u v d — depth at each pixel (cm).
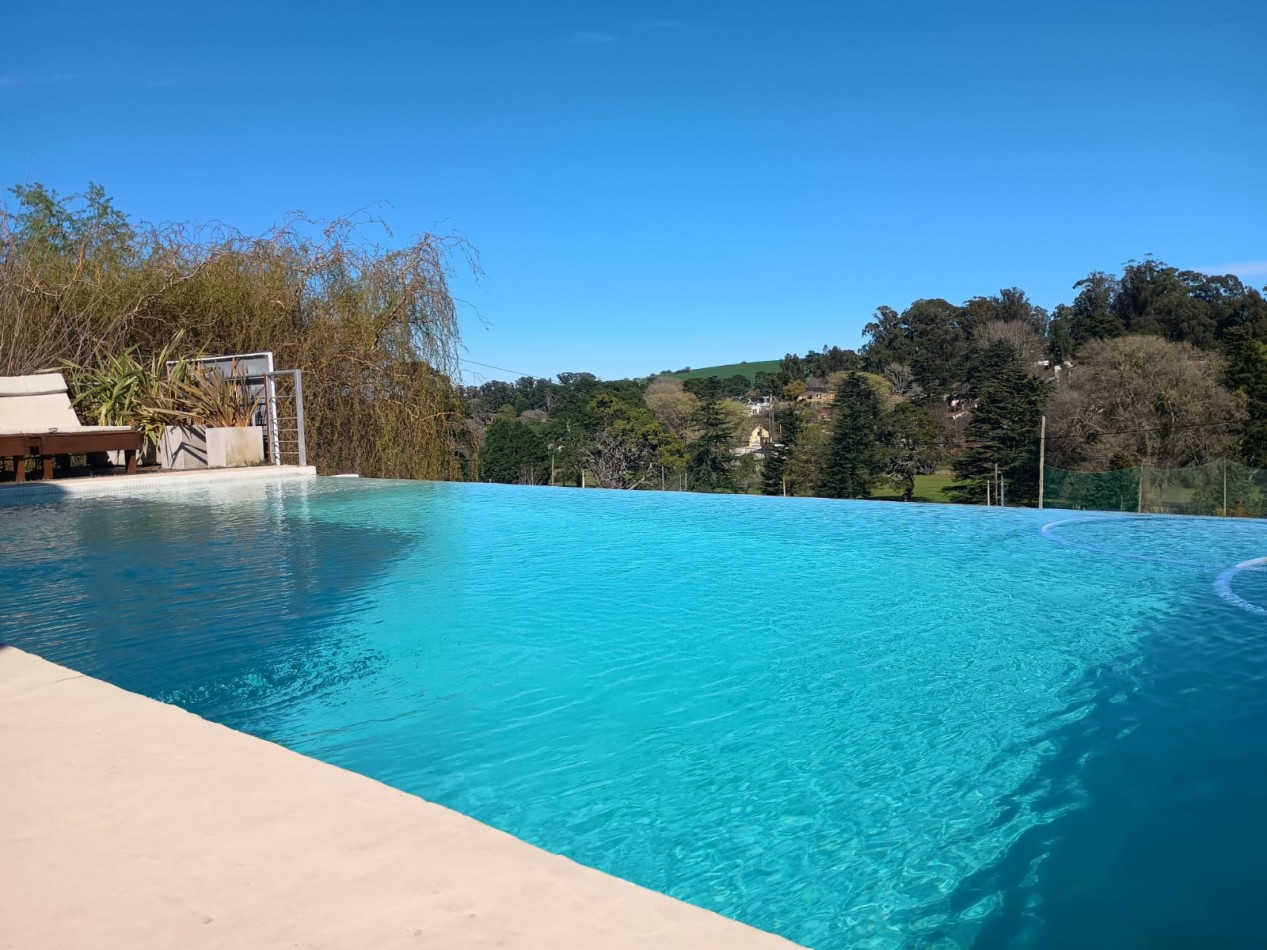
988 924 154
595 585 422
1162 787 207
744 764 221
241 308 1095
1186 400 3988
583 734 240
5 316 982
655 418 6031
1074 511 740
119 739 197
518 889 130
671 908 125
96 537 562
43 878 131
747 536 586
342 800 163
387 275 1157
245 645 321
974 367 6944
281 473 970
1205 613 371
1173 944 148
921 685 280
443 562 484
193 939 114
